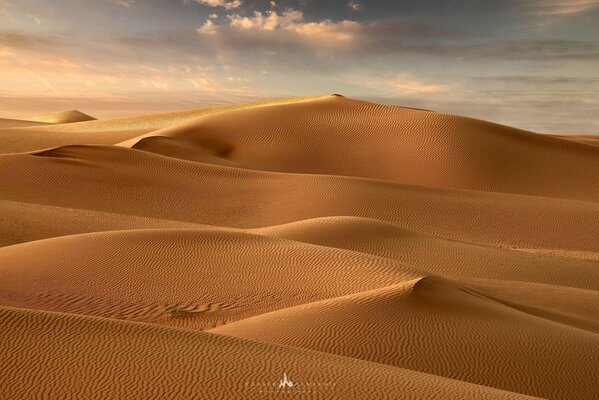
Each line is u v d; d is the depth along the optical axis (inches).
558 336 633.0
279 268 892.0
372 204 1686.8
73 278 837.2
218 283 842.8
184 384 357.7
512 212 1699.1
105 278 842.2
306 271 883.4
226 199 1721.2
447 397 372.2
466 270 1138.7
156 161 1926.7
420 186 1873.8
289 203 1692.9
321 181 1823.3
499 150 2571.4
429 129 2655.0
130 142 2753.4
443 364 560.7
